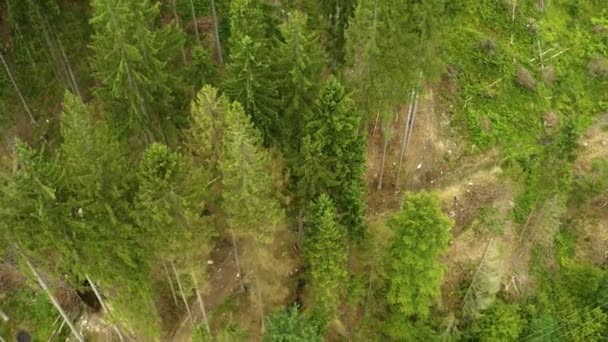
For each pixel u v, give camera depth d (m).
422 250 30.86
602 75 54.03
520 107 50.12
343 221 32.19
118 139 34.19
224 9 51.53
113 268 28.64
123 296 31.36
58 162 27.56
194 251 29.27
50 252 28.41
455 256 41.81
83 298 39.50
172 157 25.78
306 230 32.03
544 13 55.81
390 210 43.47
